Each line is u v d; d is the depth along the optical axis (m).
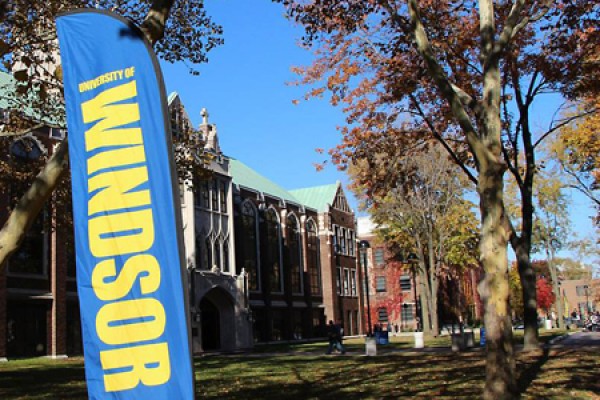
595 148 29.97
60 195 21.56
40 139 30.36
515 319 99.06
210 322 42.75
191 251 38.59
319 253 62.09
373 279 80.38
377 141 22.83
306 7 15.31
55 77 14.01
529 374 16.09
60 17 7.51
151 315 6.59
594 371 16.58
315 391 14.36
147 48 7.06
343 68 19.06
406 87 19.84
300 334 56.12
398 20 13.00
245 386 16.06
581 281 161.12
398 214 48.31
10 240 7.85
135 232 6.77
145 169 6.86
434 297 49.12
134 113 7.01
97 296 6.80
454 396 12.59
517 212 51.22
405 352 29.48
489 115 11.16
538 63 21.25
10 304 29.50
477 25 20.31
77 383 17.98
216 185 43.03
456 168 45.19
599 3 17.20
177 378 6.42
